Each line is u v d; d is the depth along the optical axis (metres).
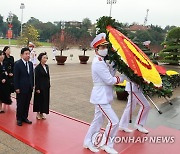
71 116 6.90
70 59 26.66
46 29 68.06
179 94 10.91
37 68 5.97
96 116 4.64
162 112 7.75
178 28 20.89
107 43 4.26
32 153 4.46
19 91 5.68
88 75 15.12
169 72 12.33
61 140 5.04
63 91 10.08
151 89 4.68
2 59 6.49
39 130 5.51
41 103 6.07
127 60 4.35
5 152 4.46
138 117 5.54
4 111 6.71
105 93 4.34
